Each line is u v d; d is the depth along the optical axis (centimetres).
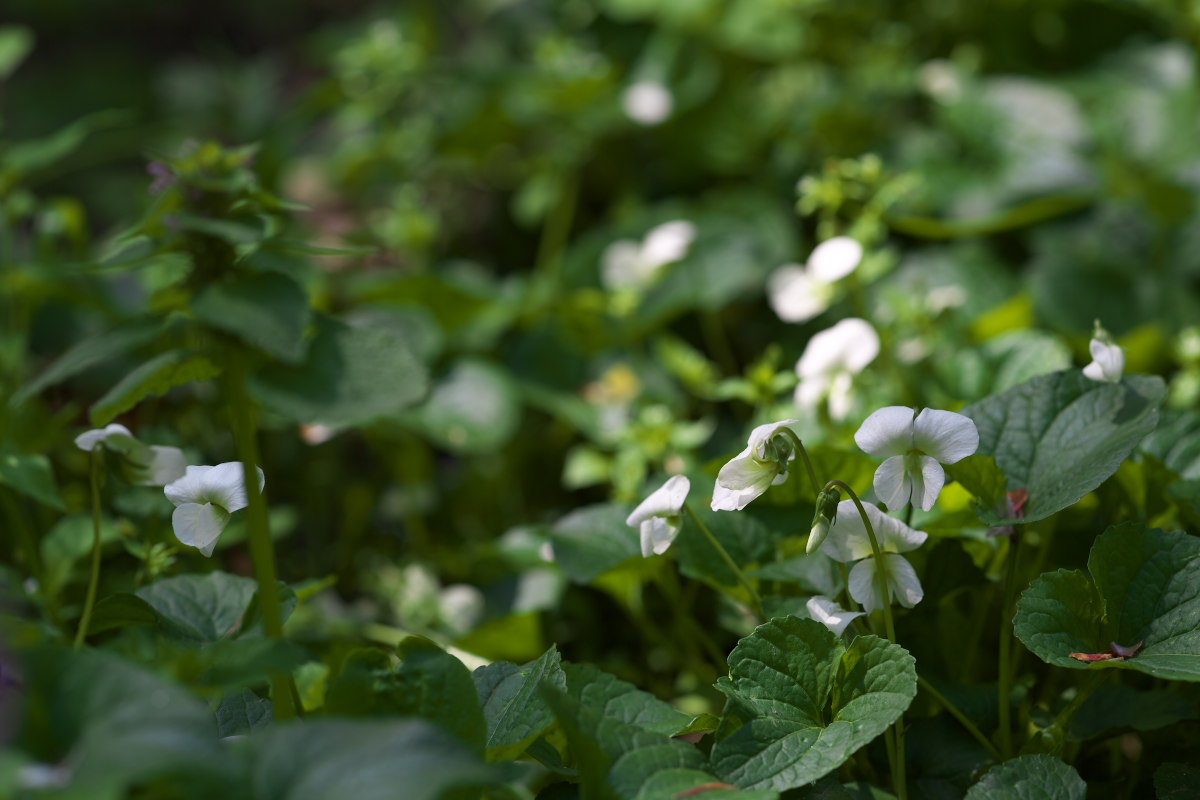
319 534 82
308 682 59
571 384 86
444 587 77
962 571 59
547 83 99
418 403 52
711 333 91
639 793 52
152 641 56
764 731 54
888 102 102
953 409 61
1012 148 94
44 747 49
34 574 66
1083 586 55
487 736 55
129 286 85
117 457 54
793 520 62
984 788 55
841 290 70
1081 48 105
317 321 53
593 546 63
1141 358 75
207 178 52
